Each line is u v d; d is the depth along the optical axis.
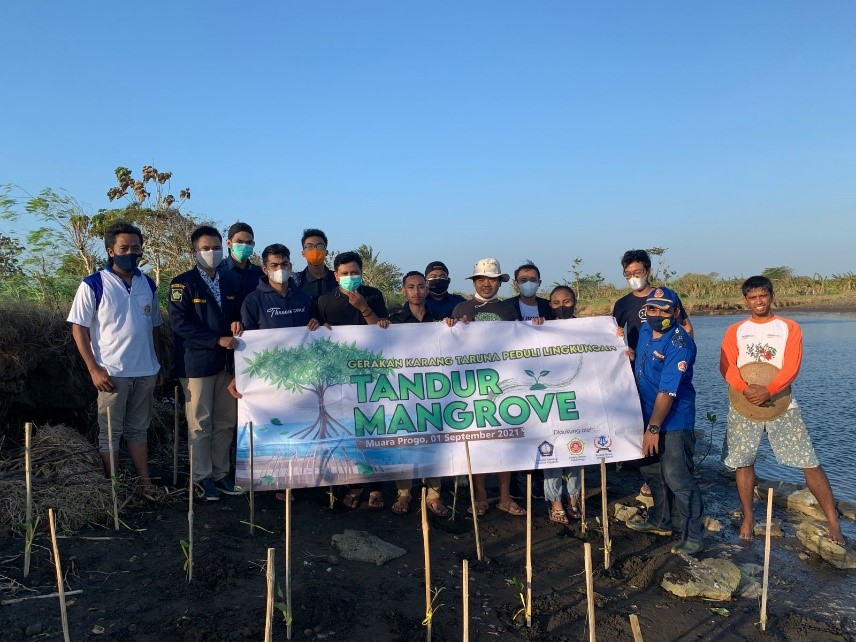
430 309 7.42
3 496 4.87
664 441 5.27
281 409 5.57
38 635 3.53
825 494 5.44
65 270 8.82
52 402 6.36
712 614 4.34
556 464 5.65
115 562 4.43
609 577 4.79
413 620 3.98
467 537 5.43
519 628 4.01
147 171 10.88
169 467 6.59
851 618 4.38
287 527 3.65
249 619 3.76
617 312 6.73
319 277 7.02
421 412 5.68
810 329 31.23
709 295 60.28
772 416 5.50
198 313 5.70
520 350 5.87
